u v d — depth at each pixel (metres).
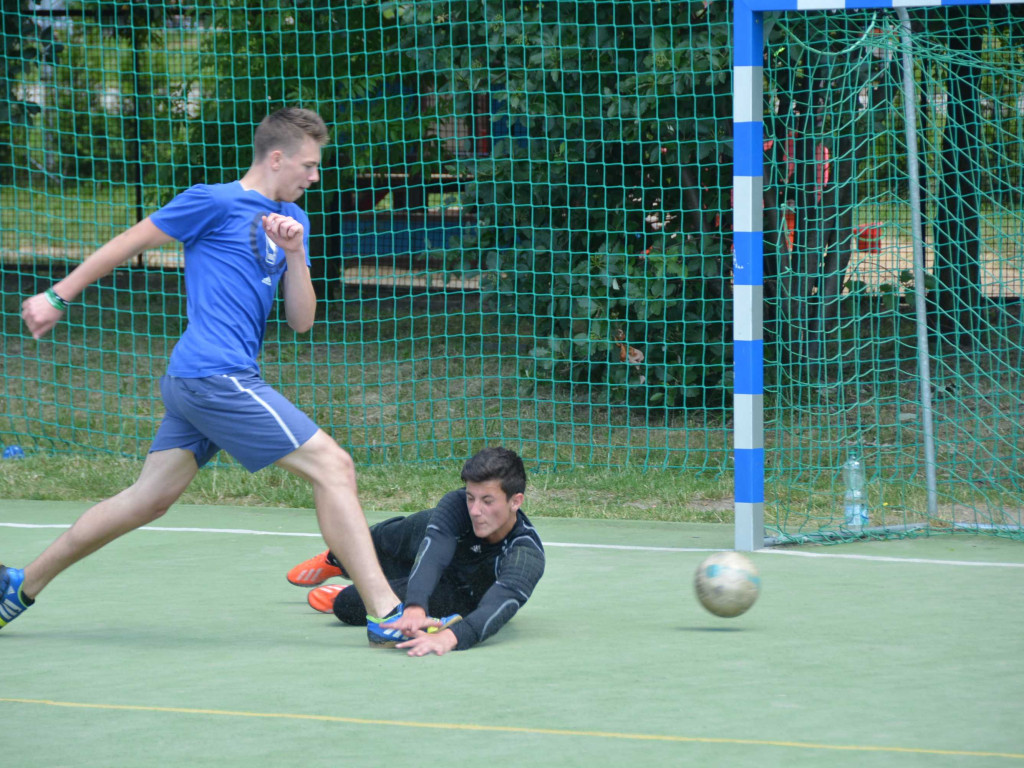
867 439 34.66
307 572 20.00
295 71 48.66
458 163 39.97
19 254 56.16
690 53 35.81
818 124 35.09
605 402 38.91
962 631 17.88
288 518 28.52
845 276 36.31
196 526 27.48
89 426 36.78
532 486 32.06
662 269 37.31
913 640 17.36
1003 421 35.47
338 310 51.62
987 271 38.34
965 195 37.50
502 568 17.56
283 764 12.32
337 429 37.66
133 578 22.36
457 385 41.59
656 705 14.26
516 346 39.28
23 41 52.50
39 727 13.56
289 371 43.44
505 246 40.12
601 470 33.66
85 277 16.80
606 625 18.48
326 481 17.12
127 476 32.44
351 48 48.00
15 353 46.44
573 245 39.34
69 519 28.20
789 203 36.66
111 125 59.00
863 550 24.72
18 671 16.03
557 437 37.00
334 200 51.88
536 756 12.50
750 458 24.55
